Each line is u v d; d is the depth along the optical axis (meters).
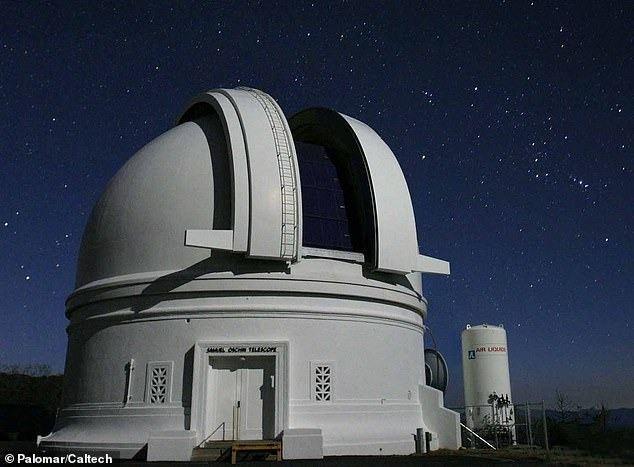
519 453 16.59
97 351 18.09
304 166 19.94
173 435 15.49
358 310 18.12
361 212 19.47
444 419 18.61
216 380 16.89
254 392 16.89
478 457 15.98
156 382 16.86
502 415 24.61
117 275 18.33
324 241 18.48
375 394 17.77
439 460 15.19
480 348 26.41
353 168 20.09
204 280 17.16
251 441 15.65
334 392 17.11
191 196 18.03
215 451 15.43
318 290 17.59
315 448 15.52
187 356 16.89
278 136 18.16
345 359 17.53
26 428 32.56
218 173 18.23
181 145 19.52
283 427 16.22
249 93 20.39
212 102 20.06
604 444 14.76
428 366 23.97
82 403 17.98
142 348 17.28
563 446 17.36
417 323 20.38
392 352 18.66
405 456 16.69
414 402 18.98
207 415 16.42
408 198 19.72
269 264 17.47
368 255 18.78
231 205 17.34
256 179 17.14
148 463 14.80
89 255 19.75
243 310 17.08
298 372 16.95
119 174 20.72
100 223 19.73
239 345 16.72
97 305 18.53
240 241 16.77
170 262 17.62
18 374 42.25
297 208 17.38
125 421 16.73
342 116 20.91
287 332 17.17
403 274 19.36
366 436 16.94
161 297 17.48
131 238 18.41
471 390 26.23
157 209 18.28
